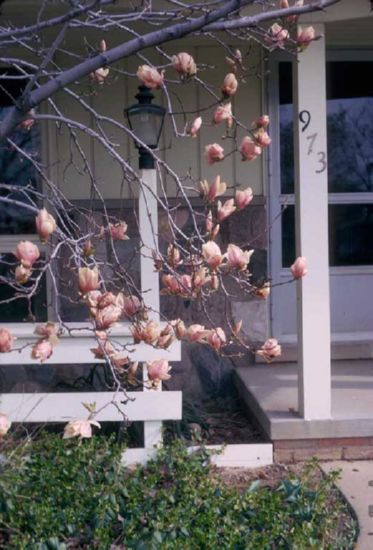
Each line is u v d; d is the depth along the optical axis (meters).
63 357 5.90
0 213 7.75
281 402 6.46
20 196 7.69
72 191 7.61
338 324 8.16
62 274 7.09
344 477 5.68
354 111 8.12
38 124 7.66
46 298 7.54
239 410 7.33
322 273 5.98
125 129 3.60
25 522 4.48
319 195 5.98
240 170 7.79
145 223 5.88
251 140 3.65
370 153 8.16
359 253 8.16
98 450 5.33
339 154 8.12
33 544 4.16
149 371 3.65
